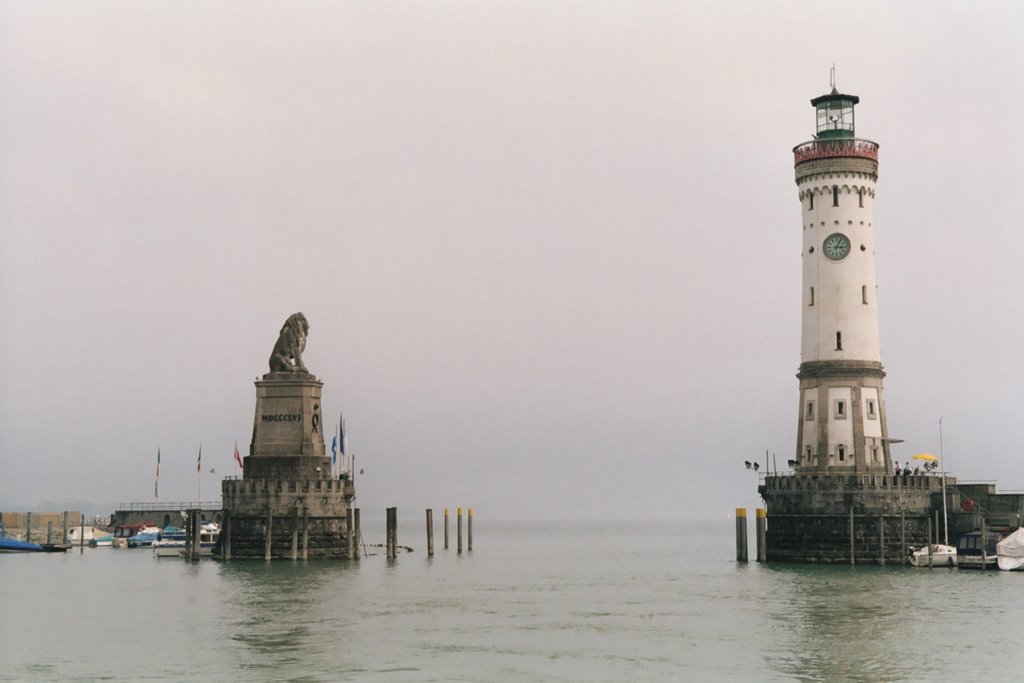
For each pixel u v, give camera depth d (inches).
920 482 5964.6
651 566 7406.5
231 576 5890.8
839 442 6146.7
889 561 5880.9
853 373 6161.4
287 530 6432.1
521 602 4975.4
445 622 4335.6
